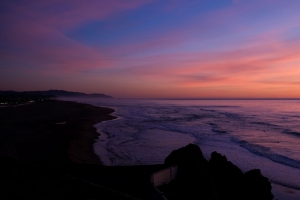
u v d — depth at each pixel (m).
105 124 49.19
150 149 27.39
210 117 69.50
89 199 7.52
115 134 37.00
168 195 11.10
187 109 107.75
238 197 12.69
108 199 7.76
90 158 22.64
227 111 96.81
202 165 13.27
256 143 32.97
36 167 9.85
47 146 25.42
